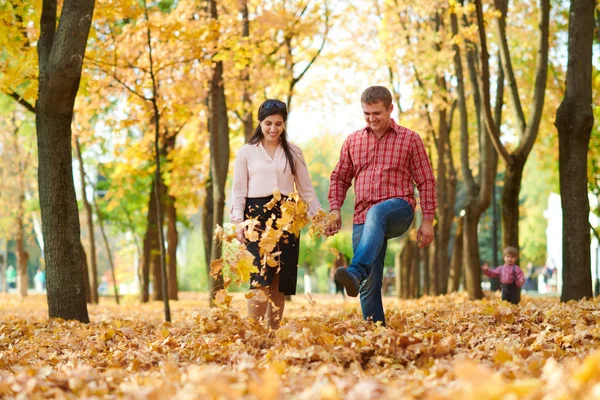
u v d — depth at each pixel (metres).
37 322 10.00
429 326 7.23
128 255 45.78
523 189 57.59
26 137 32.44
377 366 4.86
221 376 3.74
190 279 51.06
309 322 5.88
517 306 9.54
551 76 22.95
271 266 6.71
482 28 14.13
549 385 3.21
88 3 9.58
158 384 4.09
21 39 11.77
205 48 14.74
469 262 18.42
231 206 7.26
